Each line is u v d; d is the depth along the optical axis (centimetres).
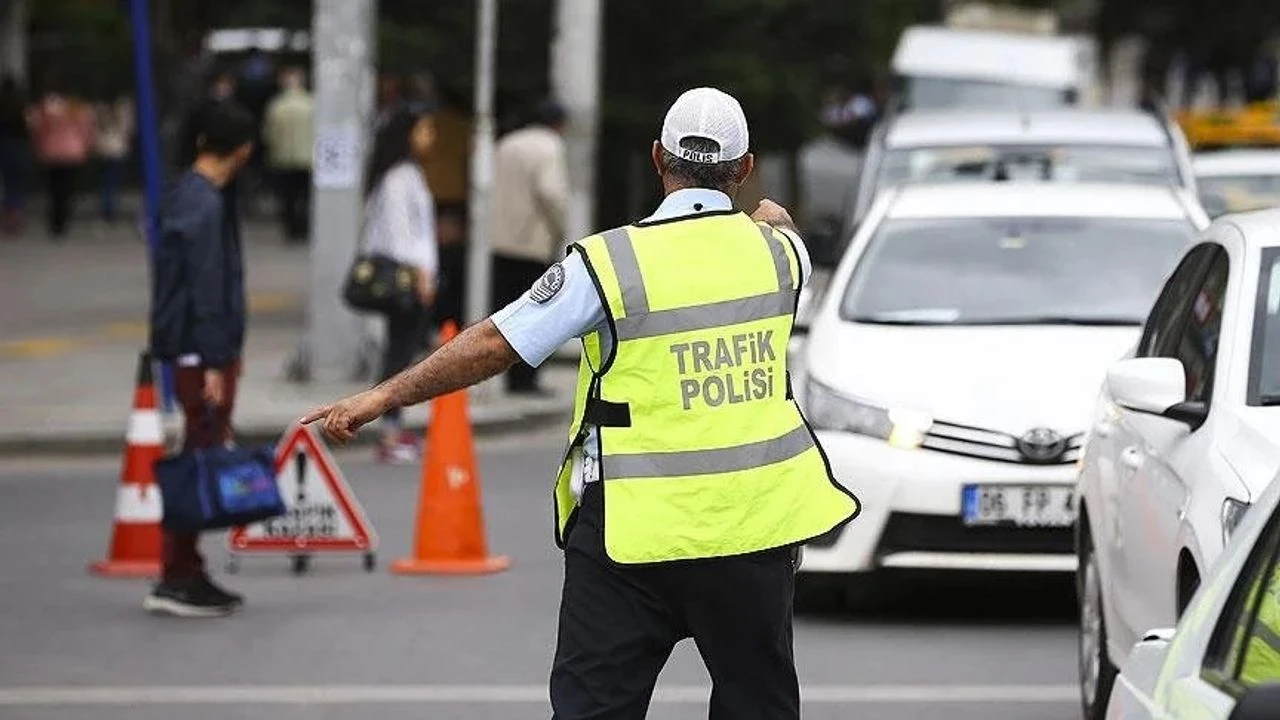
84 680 2325
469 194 4809
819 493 1459
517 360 1450
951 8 9469
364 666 2380
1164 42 12888
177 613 2653
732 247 1462
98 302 6128
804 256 1492
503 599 2744
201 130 2588
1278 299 1892
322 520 2941
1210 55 13062
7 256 7500
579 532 1460
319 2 4525
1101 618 2053
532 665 2380
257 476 2627
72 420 4069
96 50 10112
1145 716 1116
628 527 1425
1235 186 4534
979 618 2634
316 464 2941
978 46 6962
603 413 1444
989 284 2809
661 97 6153
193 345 2584
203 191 2580
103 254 7625
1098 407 2144
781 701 1485
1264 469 1681
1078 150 3884
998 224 2914
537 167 4538
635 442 1435
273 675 2344
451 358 1457
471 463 2938
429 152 4778
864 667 2366
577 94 5253
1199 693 1062
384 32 5834
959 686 2277
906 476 2494
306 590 2822
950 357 2611
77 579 2897
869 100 9325
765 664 1474
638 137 6150
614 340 1439
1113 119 4031
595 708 1455
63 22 11175
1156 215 2934
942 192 3003
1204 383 1881
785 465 1448
